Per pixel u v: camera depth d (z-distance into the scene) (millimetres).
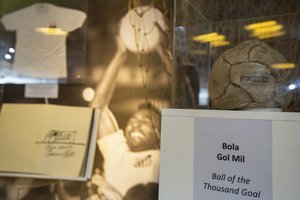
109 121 1003
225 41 814
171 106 878
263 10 779
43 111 1062
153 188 930
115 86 1006
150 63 966
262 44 569
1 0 1115
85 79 1038
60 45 1066
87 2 1057
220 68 569
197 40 845
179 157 547
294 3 741
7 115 1084
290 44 732
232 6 818
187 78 846
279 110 549
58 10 1079
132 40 995
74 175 995
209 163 521
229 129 509
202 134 532
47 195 1021
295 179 452
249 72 530
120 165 973
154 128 945
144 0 991
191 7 860
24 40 1097
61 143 1029
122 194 959
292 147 459
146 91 965
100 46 1031
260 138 484
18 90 1093
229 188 500
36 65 1080
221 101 566
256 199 477
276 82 532
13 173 1033
